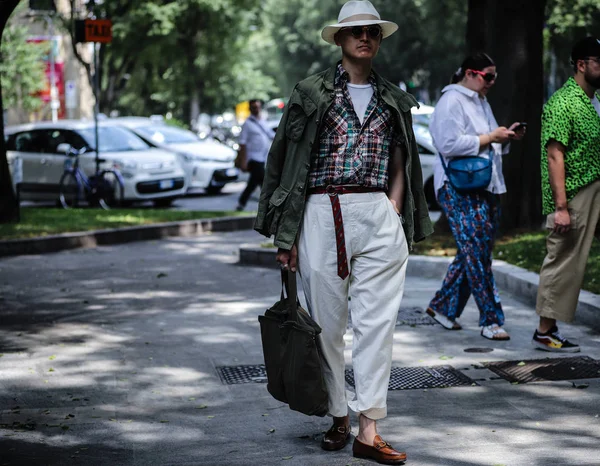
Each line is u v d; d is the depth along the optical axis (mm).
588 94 7277
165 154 22016
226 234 16578
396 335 8148
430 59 59156
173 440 5613
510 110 13125
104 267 12375
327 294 5227
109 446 5516
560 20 37188
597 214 7215
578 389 6461
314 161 5188
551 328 7508
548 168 7215
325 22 67938
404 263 5273
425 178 20312
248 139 19250
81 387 6746
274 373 5250
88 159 21531
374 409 5199
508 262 10625
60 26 40250
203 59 49031
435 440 5504
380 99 5188
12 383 6848
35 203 23891
